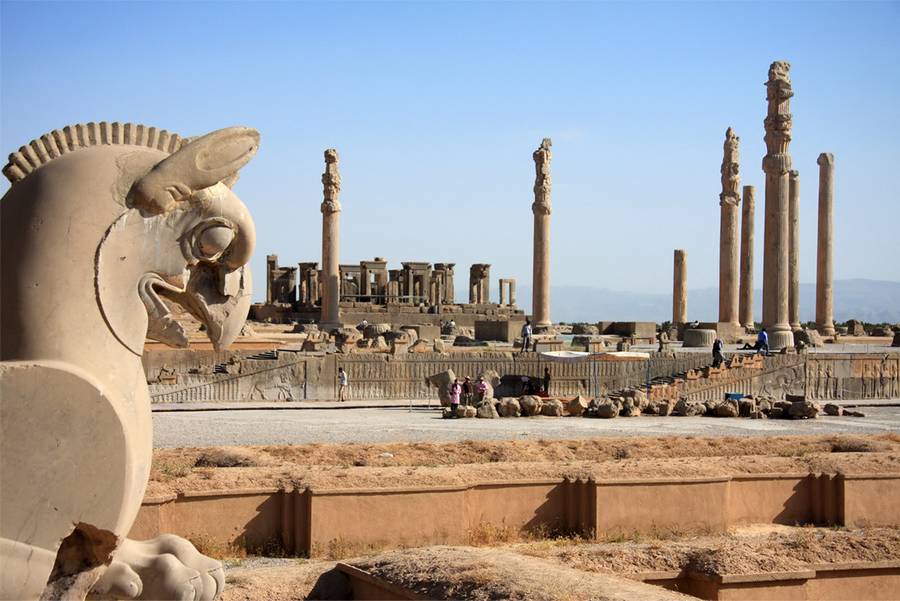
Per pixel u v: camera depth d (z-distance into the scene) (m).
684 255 79.31
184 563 7.18
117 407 6.47
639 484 18.16
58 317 6.54
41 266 6.58
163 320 6.89
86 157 6.87
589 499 18.03
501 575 11.18
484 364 43.16
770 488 19.72
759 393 44.41
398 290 97.00
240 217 7.07
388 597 11.80
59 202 6.69
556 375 43.38
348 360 42.03
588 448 24.34
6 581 6.16
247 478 17.03
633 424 33.69
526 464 19.72
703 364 46.12
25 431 6.26
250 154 7.09
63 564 6.66
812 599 13.60
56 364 6.36
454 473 18.23
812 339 61.94
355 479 17.22
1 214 6.82
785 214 56.34
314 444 24.14
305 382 41.38
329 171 66.06
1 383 6.23
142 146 7.07
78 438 6.36
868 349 59.66
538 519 18.11
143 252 6.83
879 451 25.50
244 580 12.62
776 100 56.28
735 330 65.69
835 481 19.89
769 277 56.44
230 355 42.22
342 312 86.31
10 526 6.23
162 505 15.88
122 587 6.91
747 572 13.23
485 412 35.16
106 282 6.68
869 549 14.20
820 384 45.94
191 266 7.07
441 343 50.56
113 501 6.43
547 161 64.56
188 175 6.84
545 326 64.75
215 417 33.94
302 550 16.30
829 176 72.38
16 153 6.92
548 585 10.75
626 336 72.19
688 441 25.66
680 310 79.38
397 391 42.50
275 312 91.44
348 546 16.34
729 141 67.69
